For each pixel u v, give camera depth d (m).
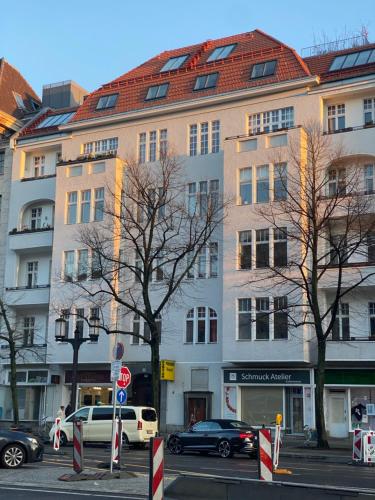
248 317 33.16
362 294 32.44
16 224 42.81
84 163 39.56
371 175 33.03
